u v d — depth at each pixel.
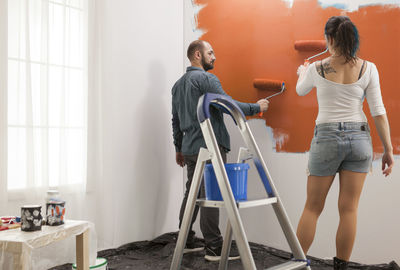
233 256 2.32
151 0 2.76
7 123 1.91
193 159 2.36
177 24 3.00
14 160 1.96
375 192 2.10
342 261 1.85
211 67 2.51
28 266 1.33
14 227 1.51
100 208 2.38
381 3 2.08
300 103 2.38
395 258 2.04
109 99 2.44
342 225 1.85
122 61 2.54
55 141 2.13
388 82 2.06
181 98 2.45
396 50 2.04
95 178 2.35
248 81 2.62
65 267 2.09
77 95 2.26
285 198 2.43
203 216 2.32
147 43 2.73
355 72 1.79
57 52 2.14
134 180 2.61
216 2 2.81
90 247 1.79
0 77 1.88
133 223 2.60
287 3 2.44
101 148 2.38
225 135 2.30
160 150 2.83
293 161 2.40
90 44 2.31
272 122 2.49
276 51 2.49
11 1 1.95
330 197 2.25
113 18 2.48
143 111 2.70
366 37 2.13
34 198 1.99
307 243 1.90
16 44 1.96
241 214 2.63
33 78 2.03
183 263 2.25
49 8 2.10
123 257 2.36
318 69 1.90
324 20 2.29
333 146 1.80
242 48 2.65
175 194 2.97
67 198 2.16
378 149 2.09
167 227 2.88
